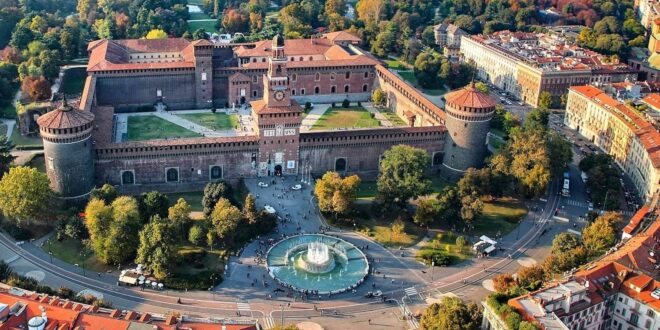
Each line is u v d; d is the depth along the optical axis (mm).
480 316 167750
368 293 187250
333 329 172500
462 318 161500
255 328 143000
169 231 188875
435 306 167875
